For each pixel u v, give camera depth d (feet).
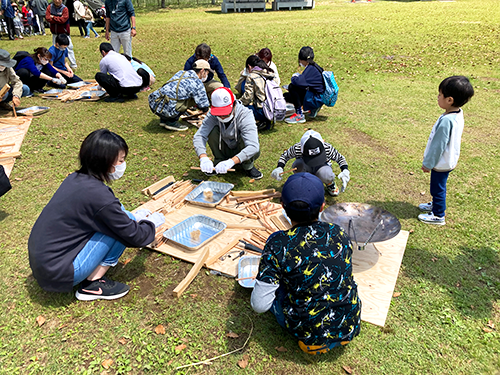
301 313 7.46
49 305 9.61
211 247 11.66
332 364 8.11
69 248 8.90
